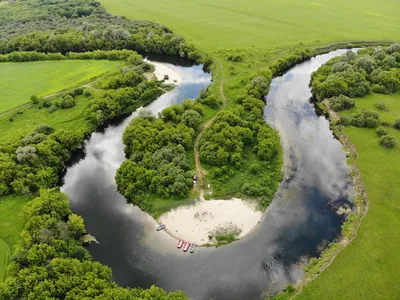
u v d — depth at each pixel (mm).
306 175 121938
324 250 96250
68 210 105375
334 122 147500
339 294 82812
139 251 97812
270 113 158000
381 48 194000
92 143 144125
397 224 100062
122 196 116062
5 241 95688
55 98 164750
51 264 82812
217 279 90438
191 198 111375
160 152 122688
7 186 113000
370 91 162375
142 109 154500
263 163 123750
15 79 182750
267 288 87812
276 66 192125
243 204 109625
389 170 120000
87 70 192000
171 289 88688
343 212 107500
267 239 99875
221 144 126500
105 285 81312
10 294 76812
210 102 157375
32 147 121688
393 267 88062
